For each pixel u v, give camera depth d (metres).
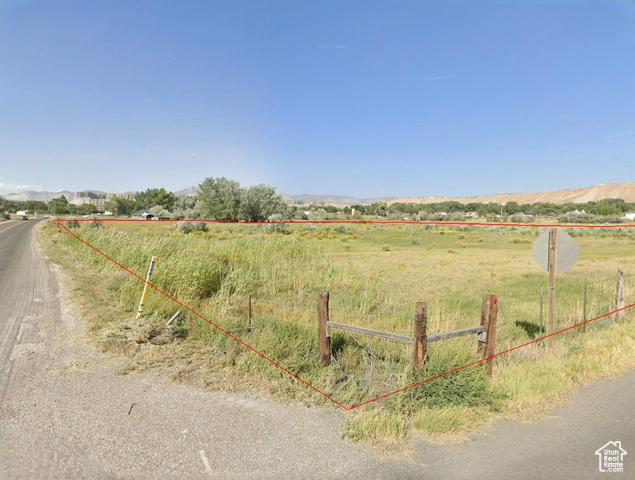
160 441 3.78
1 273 14.38
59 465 3.39
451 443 3.88
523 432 4.12
